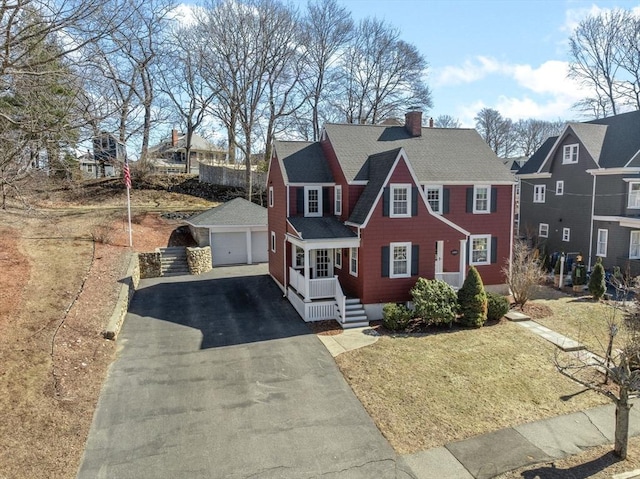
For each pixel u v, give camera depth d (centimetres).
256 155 4834
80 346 1318
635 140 2453
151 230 2923
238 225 2795
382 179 1780
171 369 1295
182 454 905
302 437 970
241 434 979
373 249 1767
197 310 1875
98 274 1934
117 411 1057
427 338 1565
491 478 841
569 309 1939
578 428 1011
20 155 1394
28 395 1023
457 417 1052
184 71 4078
